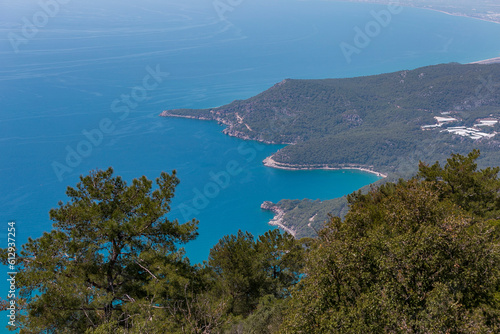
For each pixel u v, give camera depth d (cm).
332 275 1418
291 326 1375
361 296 1314
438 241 1362
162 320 1500
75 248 1777
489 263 1319
